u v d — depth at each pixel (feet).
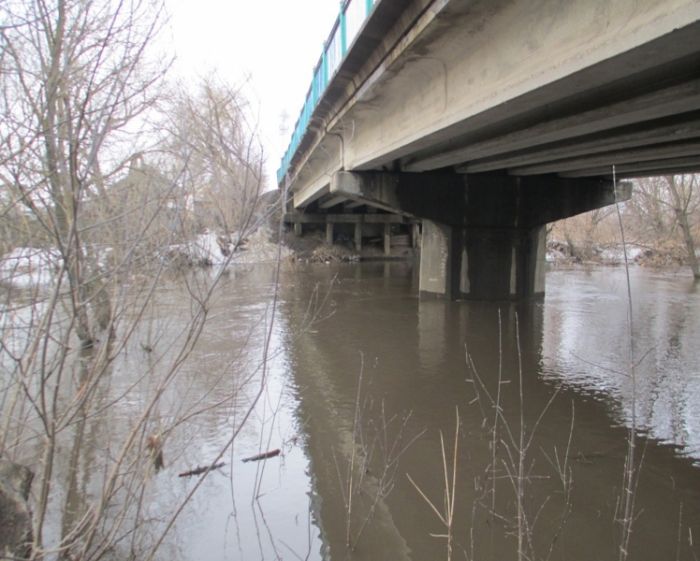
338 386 23.11
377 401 21.17
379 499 13.58
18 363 8.40
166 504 13.12
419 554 11.30
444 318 39.50
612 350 29.58
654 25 12.96
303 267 91.50
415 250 113.09
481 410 19.93
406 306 45.03
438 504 13.34
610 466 15.39
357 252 109.09
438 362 27.14
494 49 20.79
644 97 19.53
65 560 10.13
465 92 23.35
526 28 18.61
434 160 37.32
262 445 16.87
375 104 35.29
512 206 46.29
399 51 25.17
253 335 32.96
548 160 34.71
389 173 44.70
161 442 10.62
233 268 57.06
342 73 33.83
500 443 17.07
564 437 17.53
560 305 45.44
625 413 19.72
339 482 14.49
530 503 13.38
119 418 17.48
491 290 47.52
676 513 12.81
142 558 10.71
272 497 13.65
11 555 8.04
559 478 14.67
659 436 17.58
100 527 11.57
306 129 52.60
